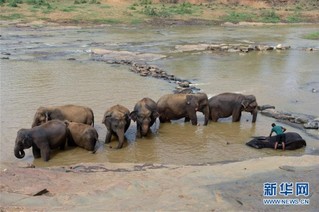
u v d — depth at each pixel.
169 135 13.83
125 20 50.16
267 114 16.02
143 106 13.42
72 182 9.24
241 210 7.73
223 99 15.21
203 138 13.56
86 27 45.22
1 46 31.22
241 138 13.59
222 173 9.84
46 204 7.87
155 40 37.09
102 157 11.86
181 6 62.16
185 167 10.58
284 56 29.98
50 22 45.78
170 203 8.00
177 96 15.00
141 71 22.73
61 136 11.90
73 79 20.83
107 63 25.44
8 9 48.97
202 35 42.12
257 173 9.79
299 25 57.31
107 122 12.70
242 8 65.31
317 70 25.12
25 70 22.69
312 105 17.55
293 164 10.49
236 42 37.09
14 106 15.98
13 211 7.45
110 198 8.24
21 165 10.70
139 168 10.73
